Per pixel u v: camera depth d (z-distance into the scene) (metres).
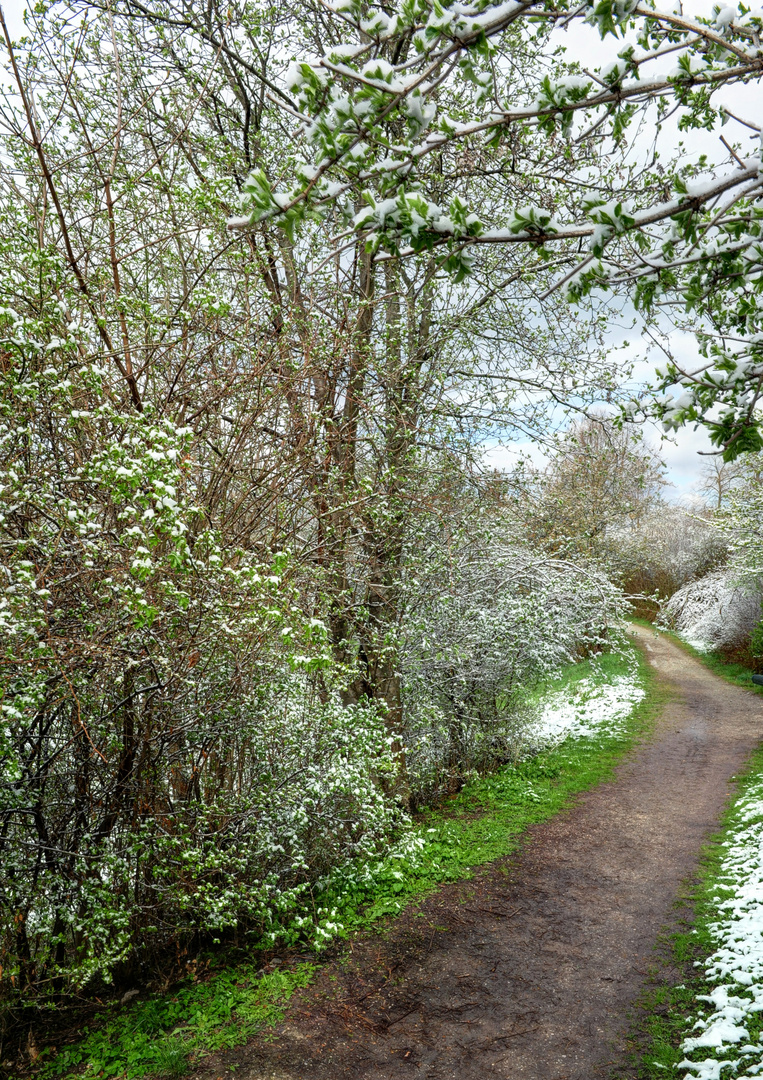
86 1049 4.52
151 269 6.25
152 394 5.32
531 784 10.34
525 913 6.45
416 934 6.05
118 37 6.62
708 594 26.28
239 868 5.44
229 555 5.09
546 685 13.29
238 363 5.96
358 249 7.59
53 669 4.00
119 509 4.63
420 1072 4.37
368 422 7.59
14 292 4.27
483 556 10.35
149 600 4.20
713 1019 4.61
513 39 7.04
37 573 4.18
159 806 5.41
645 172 4.61
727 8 2.18
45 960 4.90
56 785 5.10
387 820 6.96
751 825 8.30
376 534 7.42
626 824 8.78
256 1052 4.51
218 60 6.80
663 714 15.49
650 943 5.85
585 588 11.77
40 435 4.52
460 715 10.69
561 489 12.45
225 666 5.34
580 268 2.32
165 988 5.19
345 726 6.49
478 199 7.76
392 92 1.96
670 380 2.88
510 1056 4.51
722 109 2.57
